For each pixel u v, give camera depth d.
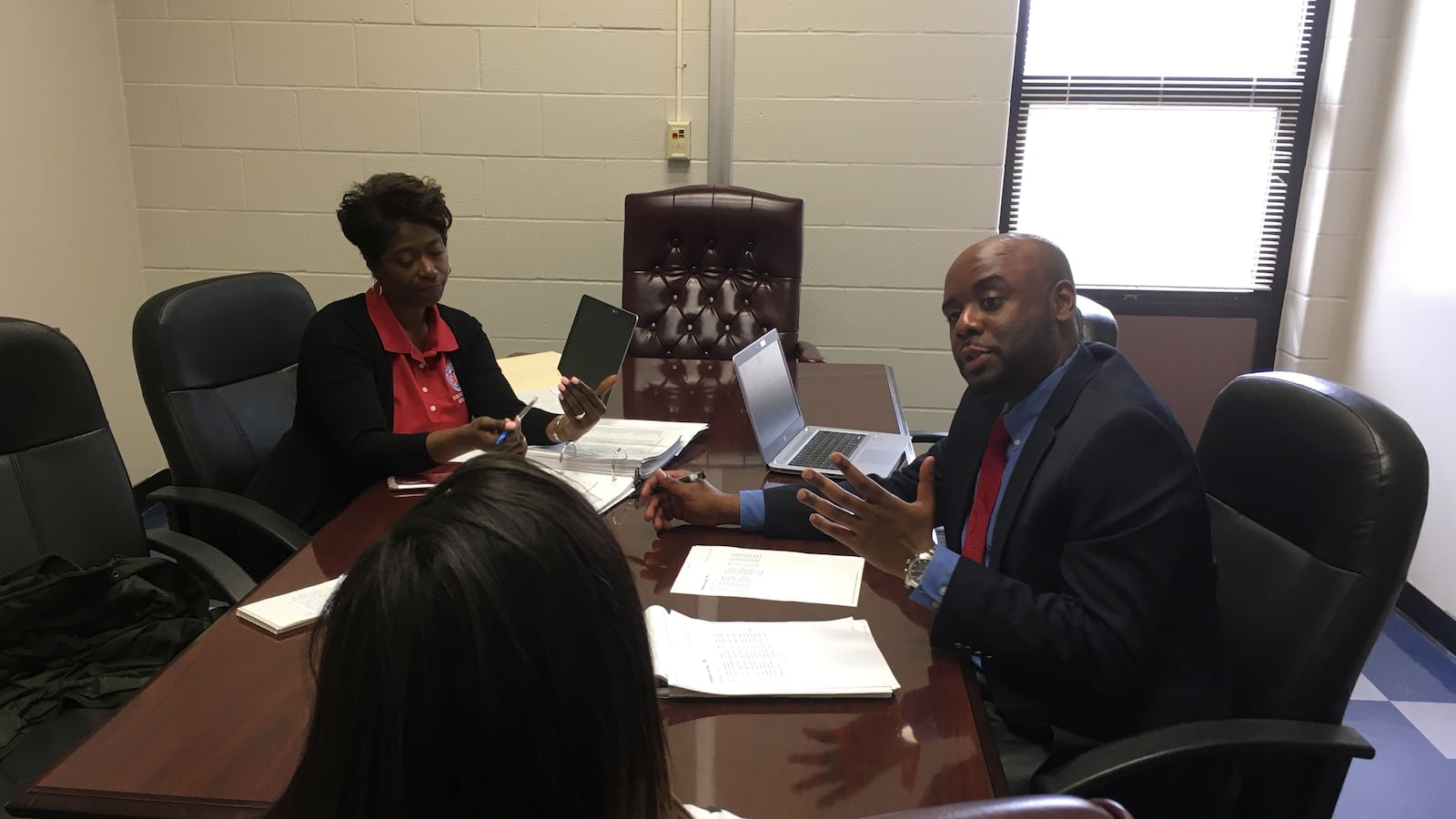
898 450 1.94
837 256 3.45
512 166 3.40
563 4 3.25
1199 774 1.18
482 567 0.42
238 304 2.11
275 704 1.04
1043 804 0.47
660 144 3.37
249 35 3.29
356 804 0.42
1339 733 1.14
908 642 1.21
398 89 3.33
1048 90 3.41
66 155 3.07
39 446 1.62
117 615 1.57
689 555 1.45
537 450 1.90
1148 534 1.14
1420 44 2.89
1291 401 1.28
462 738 0.41
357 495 1.85
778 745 0.99
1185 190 3.46
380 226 1.86
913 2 3.22
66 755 0.95
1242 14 3.30
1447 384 2.65
